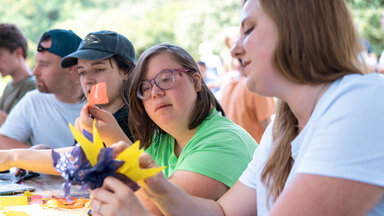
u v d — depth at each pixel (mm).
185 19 14969
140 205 901
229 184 1378
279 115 1132
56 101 2721
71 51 2609
